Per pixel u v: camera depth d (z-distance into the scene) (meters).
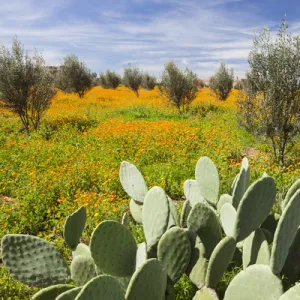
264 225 3.28
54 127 15.15
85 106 25.03
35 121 15.07
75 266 2.84
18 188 7.27
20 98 13.98
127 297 2.08
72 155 9.87
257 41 8.90
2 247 2.77
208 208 2.68
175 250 2.57
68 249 4.88
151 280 2.17
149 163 9.50
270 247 2.96
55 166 9.15
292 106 8.77
